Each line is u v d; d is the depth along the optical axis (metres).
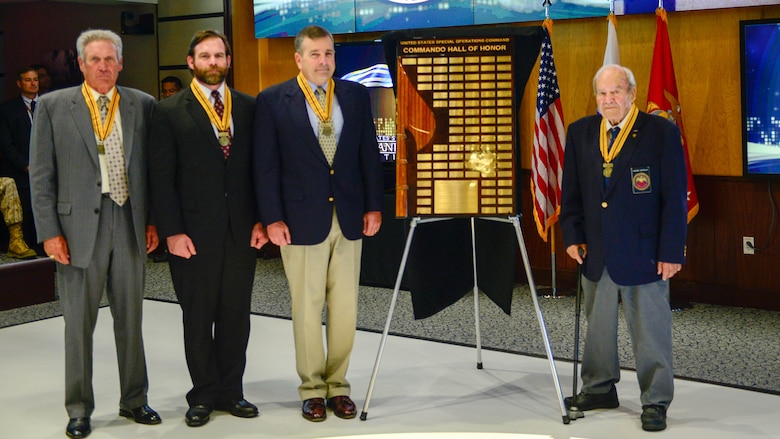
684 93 5.85
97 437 3.58
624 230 3.57
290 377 4.38
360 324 5.50
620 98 3.55
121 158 3.59
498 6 6.46
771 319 5.48
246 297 3.78
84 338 3.62
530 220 6.61
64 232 3.56
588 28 6.20
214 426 3.68
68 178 3.54
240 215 3.69
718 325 5.36
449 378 4.31
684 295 6.00
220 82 3.69
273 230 3.68
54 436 3.63
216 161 3.64
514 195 3.75
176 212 3.62
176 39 8.20
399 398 4.01
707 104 5.78
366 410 3.72
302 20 7.34
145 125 3.68
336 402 3.80
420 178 3.80
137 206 3.61
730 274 5.84
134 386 3.74
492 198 3.77
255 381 4.32
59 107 3.55
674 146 3.55
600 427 3.59
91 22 8.89
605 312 3.70
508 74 3.75
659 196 3.60
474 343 4.98
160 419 3.73
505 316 5.66
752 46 5.49
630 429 3.56
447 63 3.77
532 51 3.87
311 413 3.72
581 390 3.87
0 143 7.42
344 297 3.84
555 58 6.35
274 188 3.68
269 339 5.11
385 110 6.84
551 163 5.69
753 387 4.10
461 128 3.78
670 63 5.62
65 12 9.05
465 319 5.59
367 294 6.45
